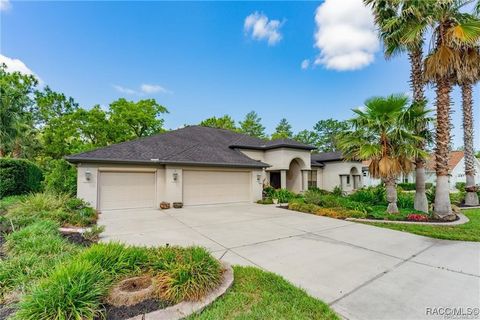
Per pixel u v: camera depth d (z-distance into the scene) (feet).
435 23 32.30
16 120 68.08
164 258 14.07
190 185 48.62
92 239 21.81
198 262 13.23
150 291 11.50
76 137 80.53
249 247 21.21
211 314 10.68
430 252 20.17
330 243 22.63
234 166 51.90
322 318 10.70
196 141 62.34
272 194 58.70
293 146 65.82
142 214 38.65
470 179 53.72
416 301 12.33
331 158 81.87
